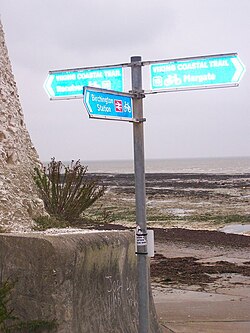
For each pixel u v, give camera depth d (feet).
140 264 18.43
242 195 217.36
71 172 45.37
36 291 22.56
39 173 38.75
